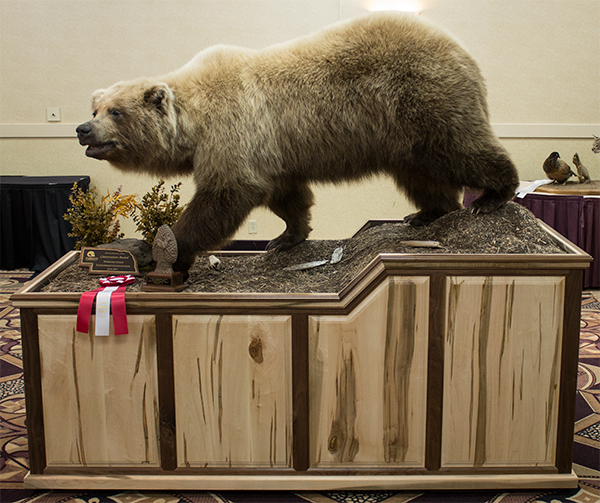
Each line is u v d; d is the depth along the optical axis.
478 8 4.93
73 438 2.04
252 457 2.04
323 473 2.04
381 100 2.18
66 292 2.03
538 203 4.35
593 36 4.95
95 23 4.98
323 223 5.39
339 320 1.93
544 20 4.93
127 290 2.10
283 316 1.94
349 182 2.48
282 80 2.21
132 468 2.06
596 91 5.08
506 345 1.93
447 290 1.89
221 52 2.32
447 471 2.04
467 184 2.26
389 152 2.27
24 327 1.96
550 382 1.96
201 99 2.21
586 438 2.39
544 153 5.23
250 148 2.16
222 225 2.17
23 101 5.17
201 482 2.04
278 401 2.00
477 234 2.14
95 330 1.94
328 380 1.98
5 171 5.31
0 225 4.92
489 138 2.22
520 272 1.88
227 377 1.98
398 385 1.97
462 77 2.20
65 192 4.86
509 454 2.03
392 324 1.92
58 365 1.99
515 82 5.09
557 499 2.00
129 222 5.30
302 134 2.22
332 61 2.21
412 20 2.29
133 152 2.25
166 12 4.95
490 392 1.97
